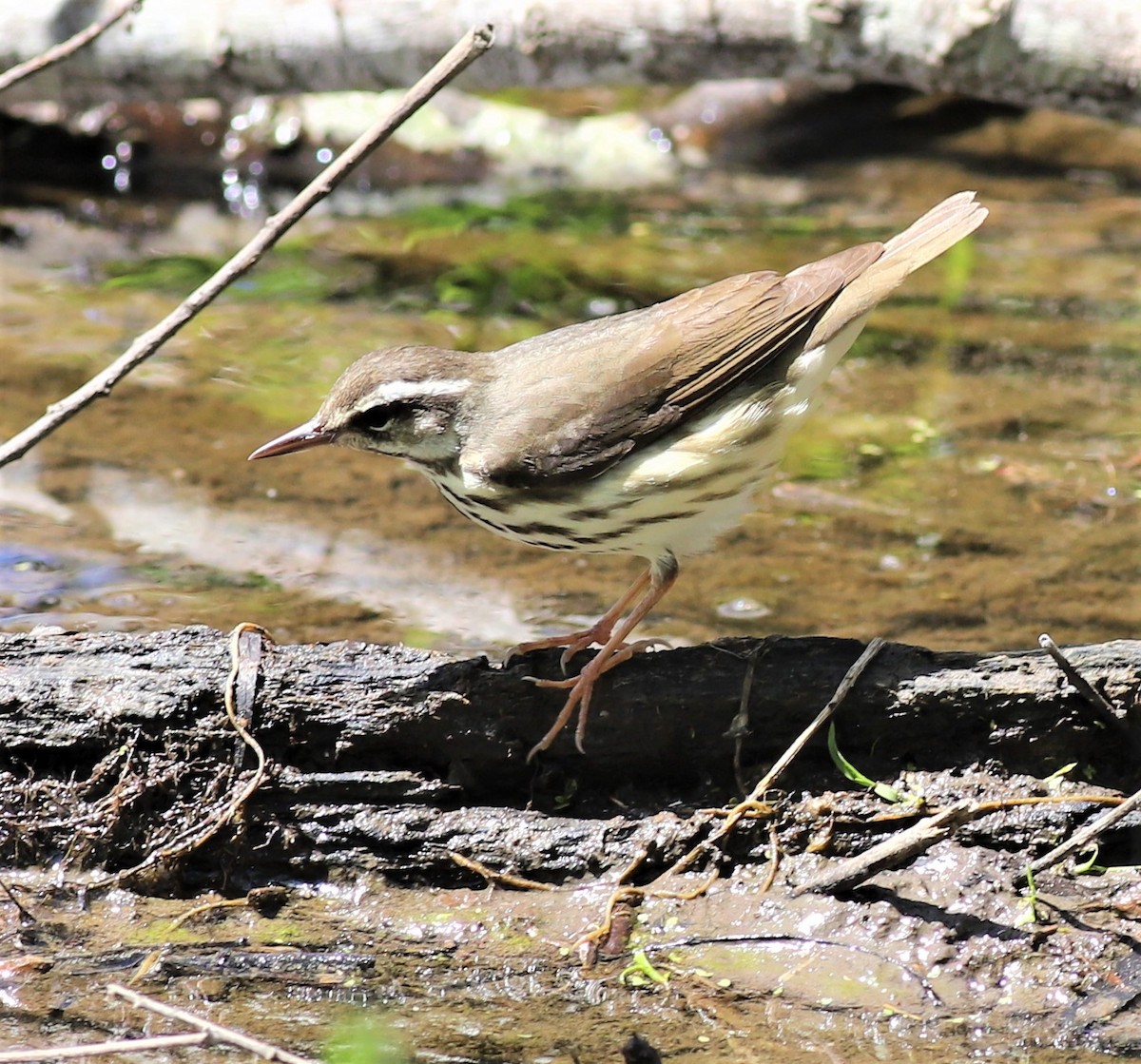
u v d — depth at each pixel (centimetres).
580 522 1011
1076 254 1988
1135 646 948
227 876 927
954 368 1683
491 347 1698
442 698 939
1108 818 861
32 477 1411
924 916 860
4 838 928
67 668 958
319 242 2041
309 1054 777
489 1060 772
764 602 1234
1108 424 1548
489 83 1884
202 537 1324
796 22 1764
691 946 860
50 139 2269
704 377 991
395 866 923
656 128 2378
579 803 952
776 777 925
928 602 1230
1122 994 812
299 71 1922
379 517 1377
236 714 938
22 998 821
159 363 1650
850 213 2134
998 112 2436
